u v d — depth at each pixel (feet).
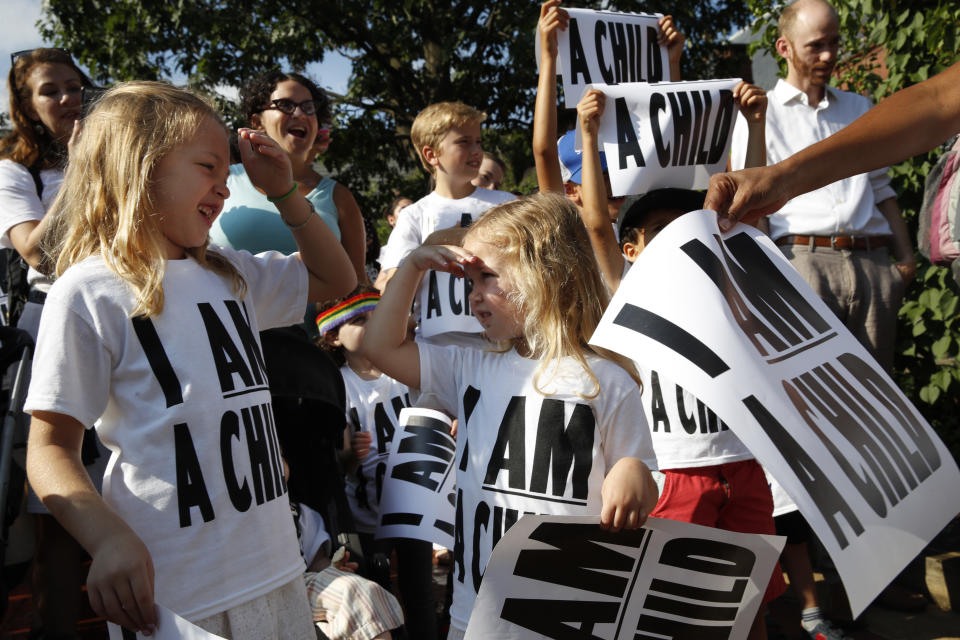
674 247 5.74
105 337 5.36
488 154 18.85
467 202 13.35
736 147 11.73
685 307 5.51
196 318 5.76
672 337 5.42
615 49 10.52
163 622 4.72
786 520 10.34
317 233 7.23
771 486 10.21
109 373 5.40
